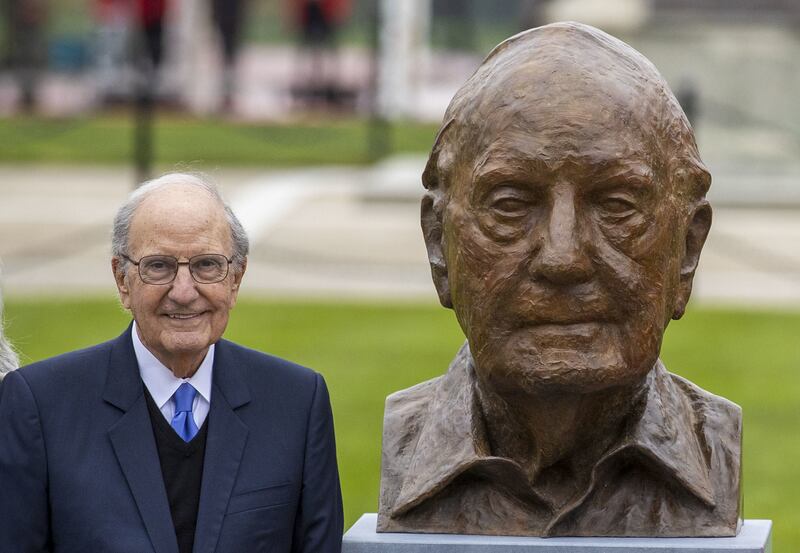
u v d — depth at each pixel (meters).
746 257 20.56
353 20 53.91
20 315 16.52
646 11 23.94
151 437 5.93
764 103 24.34
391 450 6.43
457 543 6.09
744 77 24.25
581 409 5.93
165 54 37.06
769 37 24.11
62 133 31.59
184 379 6.02
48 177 26.83
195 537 5.86
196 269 5.84
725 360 14.92
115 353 6.05
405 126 34.56
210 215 5.87
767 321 16.98
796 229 22.36
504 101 5.81
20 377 5.98
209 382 6.05
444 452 6.25
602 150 5.70
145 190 5.94
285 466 5.97
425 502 6.24
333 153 30.06
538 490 6.14
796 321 17.02
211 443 5.95
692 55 24.14
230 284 5.92
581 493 6.11
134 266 5.84
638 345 5.81
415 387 6.63
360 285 18.91
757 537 6.07
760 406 13.18
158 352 5.98
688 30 24.00
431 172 6.21
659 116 5.87
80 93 39.50
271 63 45.75
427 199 6.27
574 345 5.75
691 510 6.09
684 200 5.95
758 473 11.45
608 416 6.04
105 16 38.22
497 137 5.79
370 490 10.68
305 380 6.12
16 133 31.64
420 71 40.12
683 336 16.11
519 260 5.78
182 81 36.88
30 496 5.86
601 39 5.95
